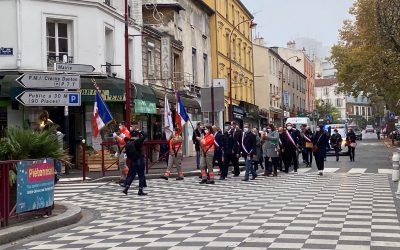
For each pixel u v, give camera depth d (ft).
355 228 28.78
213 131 58.34
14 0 66.44
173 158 61.67
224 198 43.73
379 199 41.04
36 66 67.41
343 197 42.50
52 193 34.53
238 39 158.10
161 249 24.64
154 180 61.00
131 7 85.40
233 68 149.48
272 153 63.98
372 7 111.96
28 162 31.65
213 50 131.54
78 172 67.41
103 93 70.28
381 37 90.63
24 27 66.74
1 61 66.54
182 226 30.83
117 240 27.53
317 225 29.84
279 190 48.60
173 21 100.32
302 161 95.30
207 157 56.39
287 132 69.82
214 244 25.27
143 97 78.33
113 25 77.61
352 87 155.12
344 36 151.64
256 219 32.35
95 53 71.97
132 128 54.60
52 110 70.23
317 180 57.77
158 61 95.04
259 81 192.95
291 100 238.48
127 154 48.42
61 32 70.85
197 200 43.06
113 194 48.75
